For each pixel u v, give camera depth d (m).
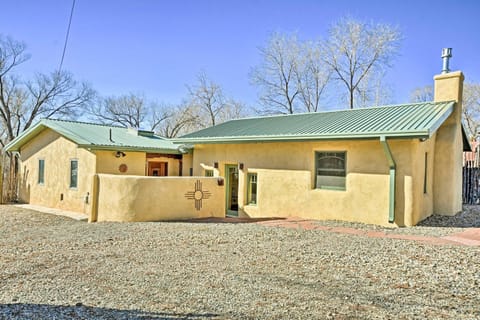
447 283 5.05
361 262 6.11
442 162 12.13
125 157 14.98
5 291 4.86
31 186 17.52
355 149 10.92
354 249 7.02
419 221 10.52
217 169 14.59
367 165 10.68
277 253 6.75
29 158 17.84
